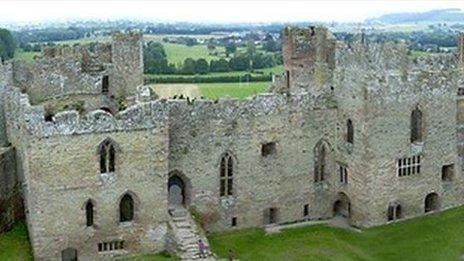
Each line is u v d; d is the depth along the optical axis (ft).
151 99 249.34
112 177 229.86
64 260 230.07
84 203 227.61
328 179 283.38
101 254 233.76
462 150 288.10
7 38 648.38
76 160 223.71
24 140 227.40
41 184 220.84
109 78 297.53
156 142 232.94
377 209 268.41
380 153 264.72
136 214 236.02
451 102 279.69
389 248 253.24
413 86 267.59
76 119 221.46
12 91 259.60
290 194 276.00
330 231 269.03
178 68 652.07
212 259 228.22
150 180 234.99
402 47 280.51
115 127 226.58
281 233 266.57
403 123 267.80
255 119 262.67
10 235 248.52
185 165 253.65
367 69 266.57
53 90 287.28
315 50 303.48
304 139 274.36
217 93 539.29
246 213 268.62
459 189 290.35
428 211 285.02
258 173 267.59
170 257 235.40
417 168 275.59
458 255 245.65
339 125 276.00
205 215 261.03
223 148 259.19
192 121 252.01
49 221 224.12
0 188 248.11
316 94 273.33
